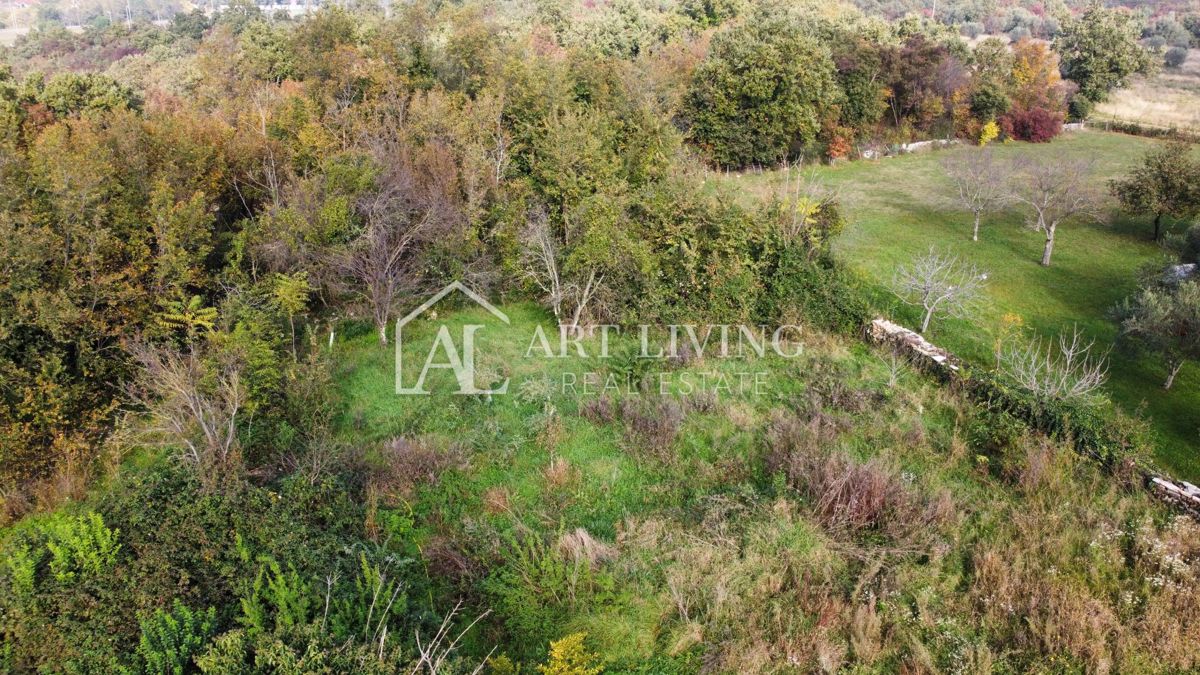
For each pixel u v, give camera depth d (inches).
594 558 387.5
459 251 715.4
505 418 546.6
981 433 522.9
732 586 374.0
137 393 511.5
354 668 282.2
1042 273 851.4
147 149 680.4
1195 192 885.8
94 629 306.3
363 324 689.0
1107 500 452.1
